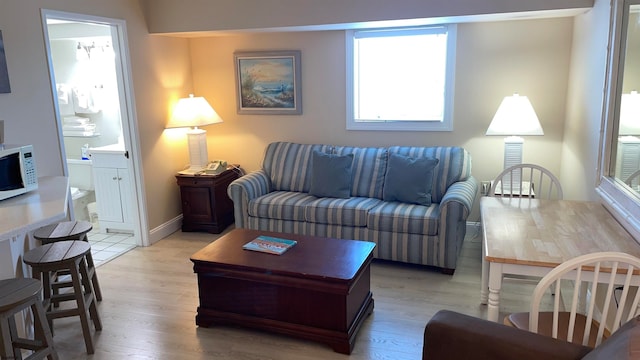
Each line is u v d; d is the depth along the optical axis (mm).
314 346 2707
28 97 3178
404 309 3094
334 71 4566
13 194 2566
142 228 4379
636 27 2344
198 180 4594
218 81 4965
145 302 3262
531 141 4164
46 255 2588
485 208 2887
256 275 2697
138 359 2602
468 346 1691
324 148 4527
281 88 4758
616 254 1738
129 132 4211
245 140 5020
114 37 4035
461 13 3607
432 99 4398
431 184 3939
